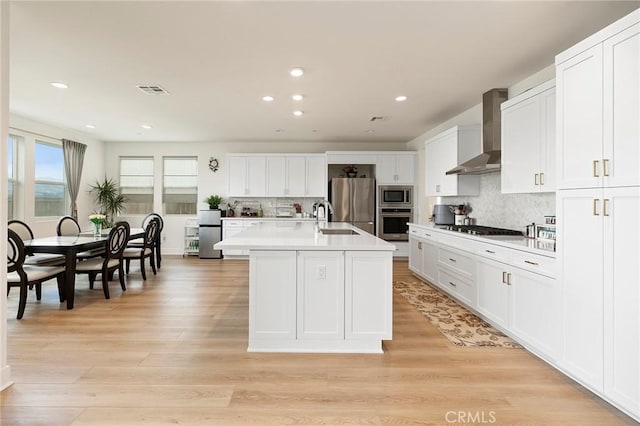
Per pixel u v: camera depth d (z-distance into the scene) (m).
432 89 4.00
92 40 2.80
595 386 1.98
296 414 1.88
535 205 3.55
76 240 4.17
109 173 7.56
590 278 2.01
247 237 3.11
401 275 5.53
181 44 2.87
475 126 4.57
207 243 7.12
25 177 5.52
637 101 1.74
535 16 2.46
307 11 2.38
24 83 3.83
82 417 1.83
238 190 7.31
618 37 1.83
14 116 5.31
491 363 2.49
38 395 2.04
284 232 3.64
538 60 3.20
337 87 3.93
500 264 3.01
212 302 3.99
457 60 3.20
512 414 1.88
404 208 6.97
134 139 7.30
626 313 1.80
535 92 3.01
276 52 3.02
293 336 2.69
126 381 2.20
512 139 3.38
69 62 3.24
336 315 2.70
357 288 2.70
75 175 6.52
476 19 2.49
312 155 7.29
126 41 2.82
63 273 3.92
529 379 2.26
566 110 2.18
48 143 6.02
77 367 2.38
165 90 4.04
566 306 2.19
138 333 3.02
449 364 2.47
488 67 3.37
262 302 2.69
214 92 4.11
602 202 1.93
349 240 2.91
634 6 2.32
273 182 7.30
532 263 2.58
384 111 4.97
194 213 7.68
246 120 5.54
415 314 3.61
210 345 2.78
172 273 5.65
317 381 2.23
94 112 5.07
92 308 3.73
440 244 4.34
